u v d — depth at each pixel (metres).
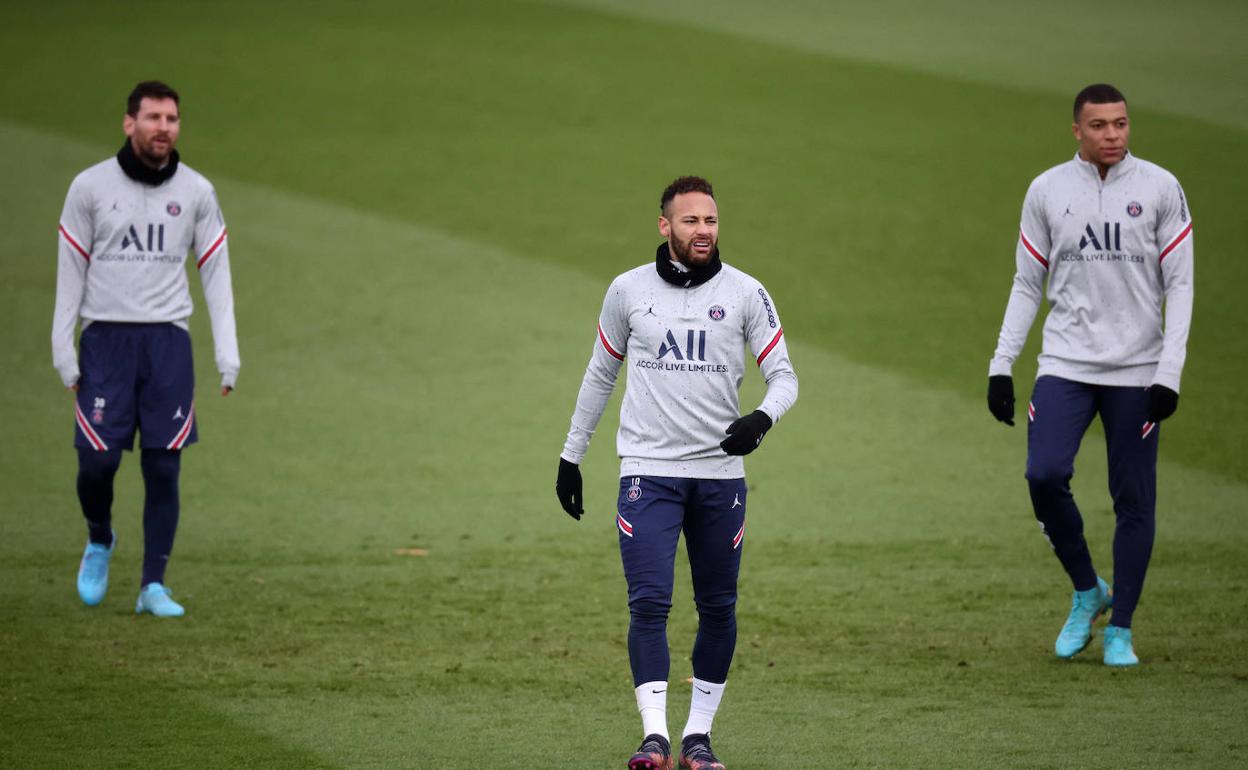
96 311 25.92
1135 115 75.50
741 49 90.81
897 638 24.45
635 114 75.94
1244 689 21.36
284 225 58.09
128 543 30.80
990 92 81.19
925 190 63.59
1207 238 56.41
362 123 73.25
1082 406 23.05
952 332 47.72
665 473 18.30
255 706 20.81
